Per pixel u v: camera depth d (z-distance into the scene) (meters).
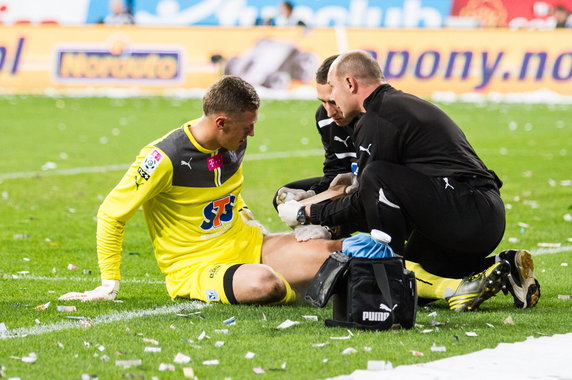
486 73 50.16
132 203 11.19
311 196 12.63
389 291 9.59
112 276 11.58
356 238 9.82
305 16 52.56
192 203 11.44
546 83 49.84
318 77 11.77
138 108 45.94
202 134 11.13
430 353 8.68
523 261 11.15
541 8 50.75
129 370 8.12
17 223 18.64
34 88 52.09
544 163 28.88
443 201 10.62
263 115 44.16
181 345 9.03
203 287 11.34
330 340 9.20
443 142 10.82
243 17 52.94
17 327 9.91
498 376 7.90
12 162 28.61
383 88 11.05
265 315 10.47
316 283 9.83
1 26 52.22
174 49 51.59
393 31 50.41
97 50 51.88
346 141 13.03
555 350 8.82
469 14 51.50
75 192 23.16
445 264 11.54
